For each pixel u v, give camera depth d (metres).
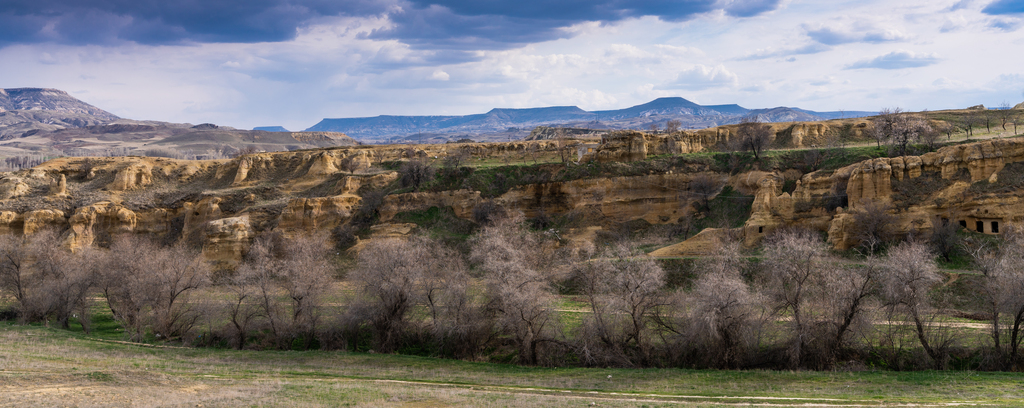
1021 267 44.16
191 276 60.22
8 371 32.09
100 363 39.00
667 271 67.94
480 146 124.69
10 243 68.38
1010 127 107.38
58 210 101.75
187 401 27.95
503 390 35.62
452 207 96.50
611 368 43.09
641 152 101.50
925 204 67.19
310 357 47.03
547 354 45.69
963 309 51.47
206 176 118.94
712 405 31.02
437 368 43.03
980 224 64.06
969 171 67.25
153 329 57.16
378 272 51.94
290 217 94.81
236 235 89.81
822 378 38.31
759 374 39.88
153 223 104.19
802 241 47.81
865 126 111.69
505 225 83.44
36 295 64.38
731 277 48.31
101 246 98.44
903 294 42.28
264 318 55.59
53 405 24.89
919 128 91.06
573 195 96.00
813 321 43.06
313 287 54.66
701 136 112.88
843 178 76.12
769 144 106.44
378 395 32.00
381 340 51.22
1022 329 42.25
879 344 44.09
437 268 59.50
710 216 89.00
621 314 46.38
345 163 116.75
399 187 102.50
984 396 32.72
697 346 43.56
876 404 31.16
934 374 39.00
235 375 37.53
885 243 66.50
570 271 59.72
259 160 118.44
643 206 93.31
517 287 46.28
